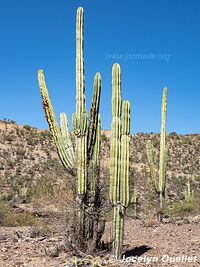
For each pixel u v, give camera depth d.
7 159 39.06
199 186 35.66
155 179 16.38
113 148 8.73
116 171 8.72
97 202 9.03
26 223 16.44
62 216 10.37
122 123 8.77
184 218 17.36
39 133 50.31
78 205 8.83
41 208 17.86
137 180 26.34
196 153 47.91
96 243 9.03
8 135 46.41
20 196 26.17
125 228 14.59
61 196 10.02
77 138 8.80
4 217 16.95
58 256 8.88
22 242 11.05
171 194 30.75
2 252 9.53
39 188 25.59
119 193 8.78
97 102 9.14
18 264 8.29
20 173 35.78
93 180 8.99
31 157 40.66
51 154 43.44
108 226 13.51
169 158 45.81
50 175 30.84
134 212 18.14
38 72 9.38
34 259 8.72
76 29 9.34
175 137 54.09
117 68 8.85
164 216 19.16
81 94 8.95
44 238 11.55
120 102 8.79
